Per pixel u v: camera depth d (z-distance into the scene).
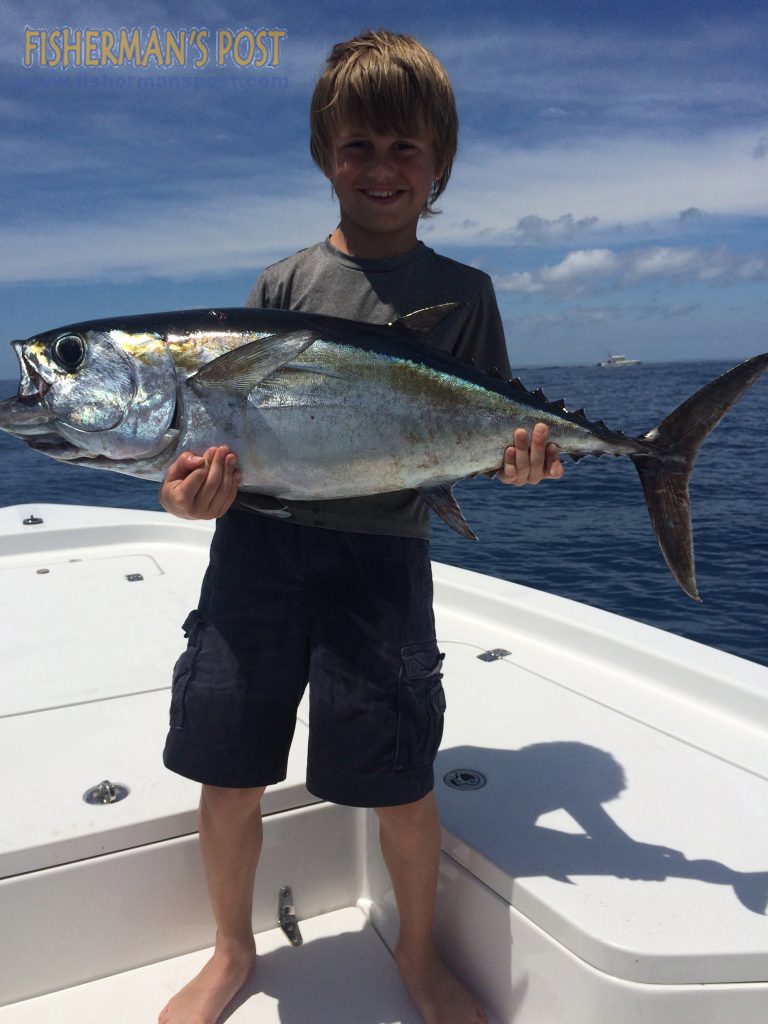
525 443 1.69
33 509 4.75
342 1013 1.67
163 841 1.77
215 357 1.59
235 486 1.55
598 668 2.70
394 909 1.84
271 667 1.64
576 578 6.79
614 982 1.39
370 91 1.60
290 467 1.61
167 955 1.80
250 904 1.73
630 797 1.89
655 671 2.55
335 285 1.77
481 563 7.33
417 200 1.73
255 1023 1.64
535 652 2.85
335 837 1.96
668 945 1.38
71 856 1.68
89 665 2.73
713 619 5.64
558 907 1.48
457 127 1.78
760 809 1.84
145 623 3.16
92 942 1.72
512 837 1.71
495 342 1.87
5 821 1.74
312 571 1.65
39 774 1.97
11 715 2.34
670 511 1.81
